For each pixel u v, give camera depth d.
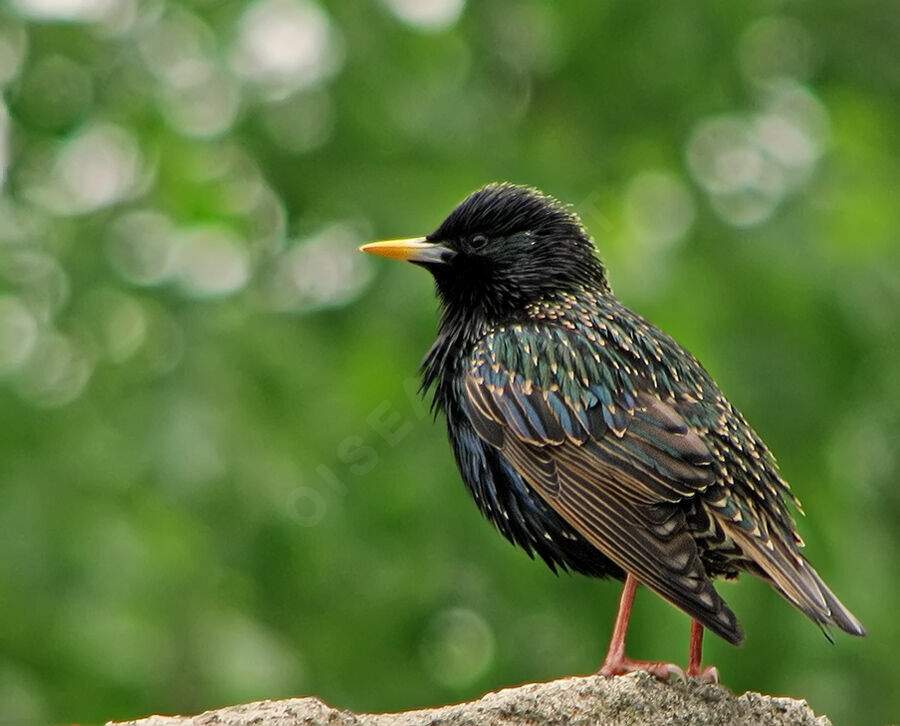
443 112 16.38
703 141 16.64
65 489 13.81
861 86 17.47
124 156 16.28
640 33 16.91
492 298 10.10
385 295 15.03
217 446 13.96
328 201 15.95
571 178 16.11
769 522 8.96
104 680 13.08
